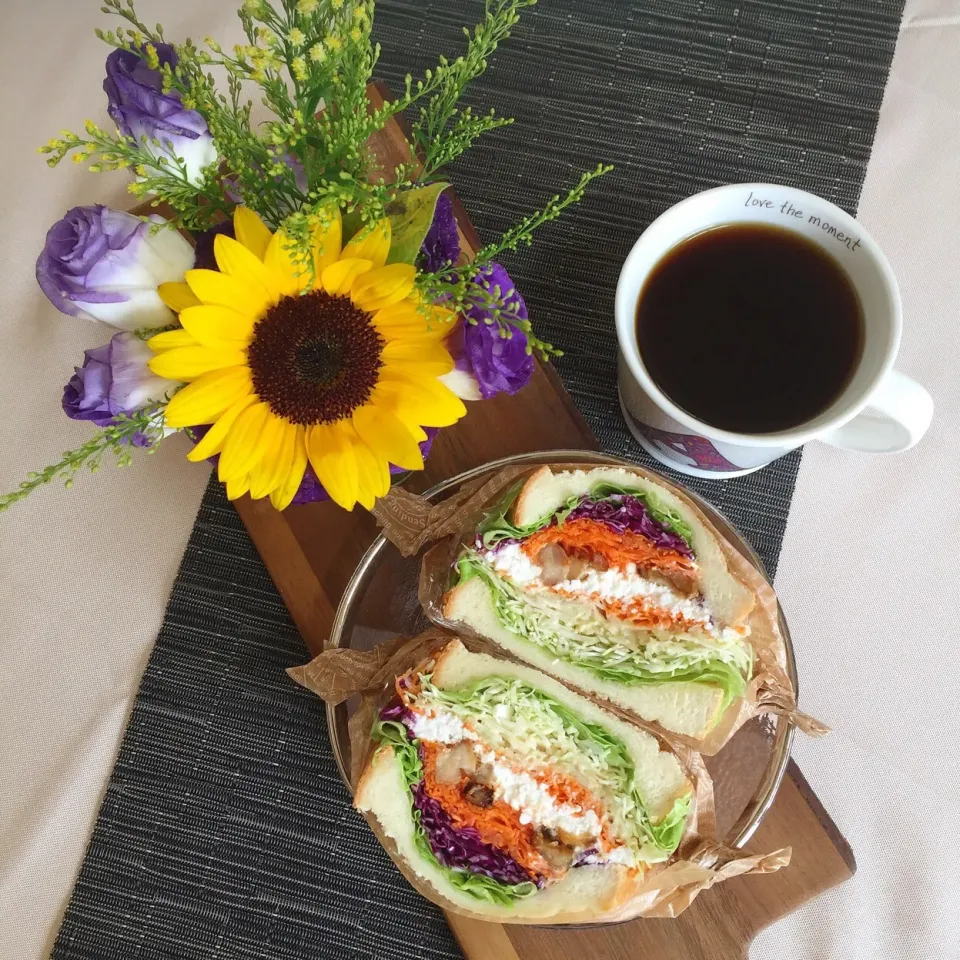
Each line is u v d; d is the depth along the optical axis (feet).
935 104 1.50
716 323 1.23
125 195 1.55
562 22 1.55
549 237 1.48
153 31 1.61
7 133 1.60
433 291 1.05
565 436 1.37
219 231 1.10
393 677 1.30
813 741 1.37
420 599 1.32
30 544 1.44
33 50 1.63
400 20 1.57
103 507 1.45
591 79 1.54
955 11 1.52
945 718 1.37
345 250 1.04
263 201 1.05
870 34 1.52
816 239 1.19
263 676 1.39
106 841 1.36
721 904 1.27
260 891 1.34
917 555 1.40
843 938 1.33
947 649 1.38
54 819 1.37
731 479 1.42
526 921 1.24
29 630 1.43
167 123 0.99
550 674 1.33
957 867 1.33
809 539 1.41
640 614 1.32
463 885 1.27
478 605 1.32
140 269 1.03
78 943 1.34
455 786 1.32
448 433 1.37
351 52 0.96
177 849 1.35
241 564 1.41
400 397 1.07
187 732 1.38
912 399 1.12
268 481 1.08
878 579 1.40
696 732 1.28
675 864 1.23
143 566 1.44
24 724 1.40
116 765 1.37
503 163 1.51
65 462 1.05
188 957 1.33
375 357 1.08
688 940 1.27
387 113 1.01
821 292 1.20
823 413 1.16
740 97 1.52
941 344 1.45
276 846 1.35
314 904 1.34
